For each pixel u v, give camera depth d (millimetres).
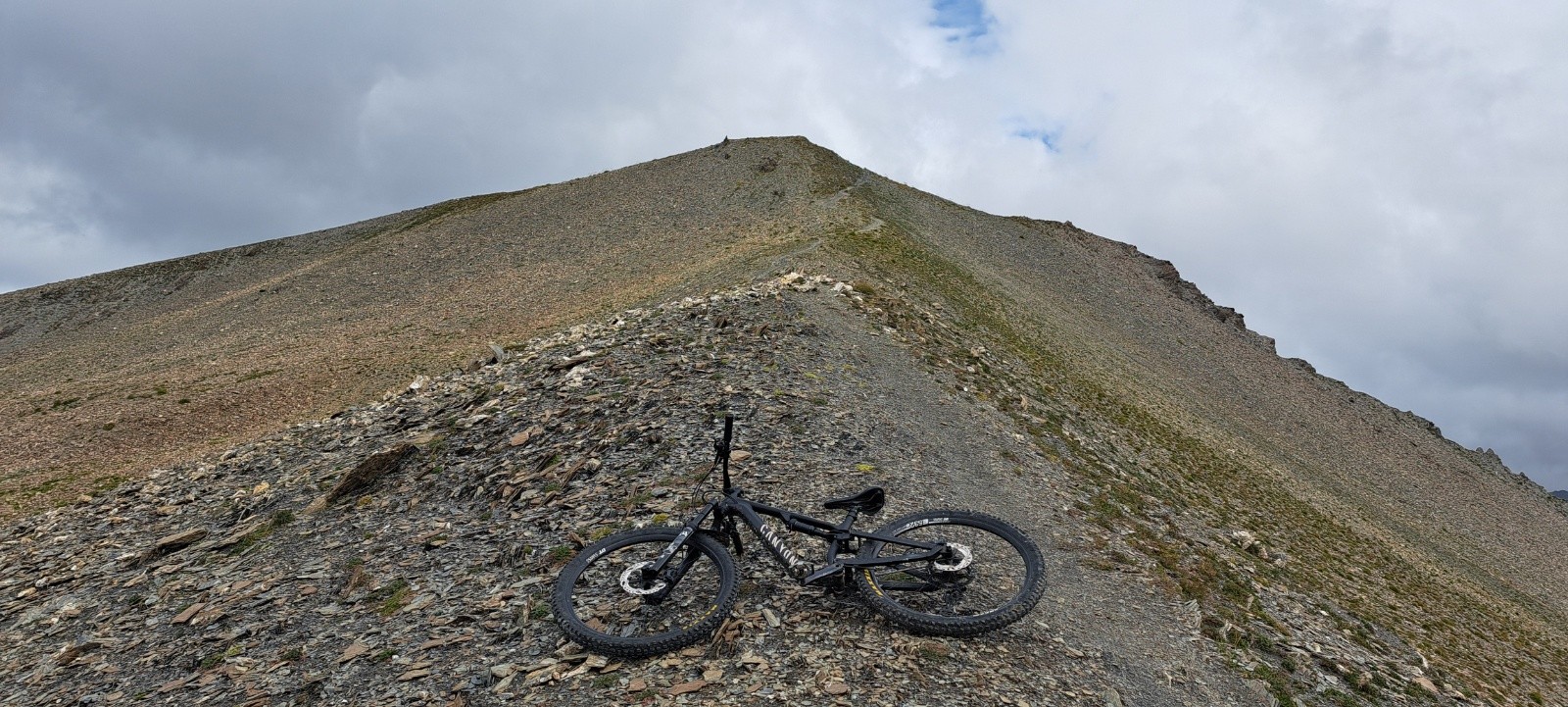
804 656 6891
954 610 7840
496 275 94688
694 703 6227
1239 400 101625
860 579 7219
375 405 24281
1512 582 67688
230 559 12758
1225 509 32281
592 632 6871
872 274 51219
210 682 8133
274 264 129875
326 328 81750
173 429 55406
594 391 18703
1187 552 15219
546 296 81688
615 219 107250
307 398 60406
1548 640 40344
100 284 128625
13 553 16250
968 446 18906
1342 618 15516
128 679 8789
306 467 18250
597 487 12664
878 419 18516
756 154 121875
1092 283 123188
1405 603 29609
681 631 6848
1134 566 12383
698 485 11805
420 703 6863
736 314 26797
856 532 7324
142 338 87375
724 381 18906
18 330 116312
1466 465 129875
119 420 55625
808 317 27969
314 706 7188
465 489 13906
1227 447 61094
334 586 10461
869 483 13742
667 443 14398
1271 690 9078
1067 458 22000
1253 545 22297
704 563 8359
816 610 7664
